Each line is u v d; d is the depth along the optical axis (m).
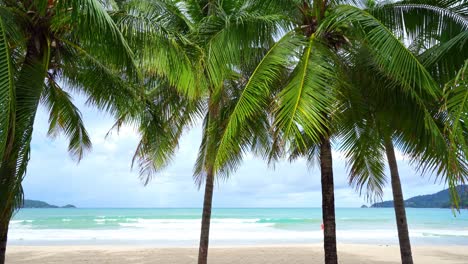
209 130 8.00
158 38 6.35
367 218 53.47
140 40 6.38
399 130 6.98
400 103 6.70
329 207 6.90
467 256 16.33
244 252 16.95
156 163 11.06
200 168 10.52
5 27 5.48
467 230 32.84
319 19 6.81
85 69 8.40
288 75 6.93
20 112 5.89
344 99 6.81
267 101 6.86
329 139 7.11
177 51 6.46
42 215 59.88
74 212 76.06
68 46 7.50
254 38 6.83
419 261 14.98
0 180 5.37
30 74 6.29
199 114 10.41
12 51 6.83
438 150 5.50
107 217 52.34
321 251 17.41
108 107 8.98
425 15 7.00
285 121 5.09
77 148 10.70
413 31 7.12
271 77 6.00
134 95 8.64
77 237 25.36
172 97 10.07
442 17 6.88
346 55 7.11
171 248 18.00
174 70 6.50
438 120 6.30
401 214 9.10
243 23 6.73
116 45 6.23
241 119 5.87
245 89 6.01
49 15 6.46
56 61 7.45
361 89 7.16
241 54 6.97
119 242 22.50
